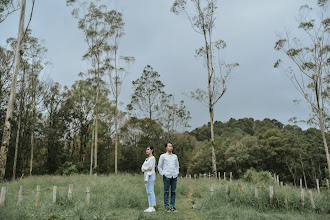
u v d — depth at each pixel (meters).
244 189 8.33
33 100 30.91
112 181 13.18
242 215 6.13
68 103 43.09
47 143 38.38
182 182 13.30
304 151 45.50
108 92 32.25
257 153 48.00
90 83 31.38
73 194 8.03
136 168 44.78
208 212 6.55
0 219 5.35
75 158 45.81
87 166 39.94
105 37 27.31
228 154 49.66
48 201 7.55
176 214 6.38
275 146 47.00
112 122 35.84
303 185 47.12
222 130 80.50
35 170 37.16
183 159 45.94
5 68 27.58
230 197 7.95
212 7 22.69
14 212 5.83
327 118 23.30
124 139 47.09
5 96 29.08
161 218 5.85
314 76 20.16
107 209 6.89
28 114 31.91
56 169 38.78
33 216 5.92
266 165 47.94
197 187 12.23
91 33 26.45
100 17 26.66
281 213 6.86
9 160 33.22
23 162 33.62
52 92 39.28
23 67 28.36
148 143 43.12
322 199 7.55
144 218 5.79
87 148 43.78
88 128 42.09
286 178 46.50
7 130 13.68
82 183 13.05
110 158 42.38
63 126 40.97
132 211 6.79
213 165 20.19
